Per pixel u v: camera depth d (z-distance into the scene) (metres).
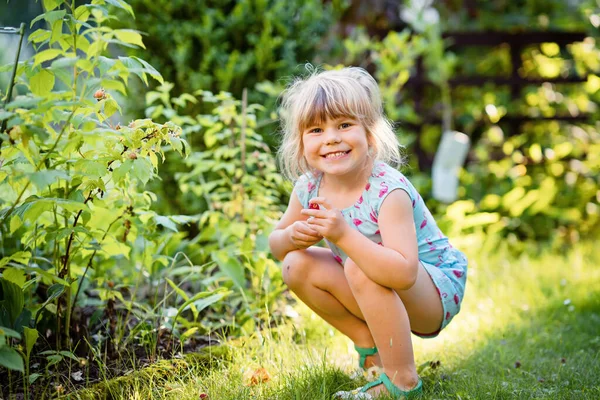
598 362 2.45
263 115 3.72
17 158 2.04
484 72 5.87
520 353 2.62
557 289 3.62
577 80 5.43
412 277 1.98
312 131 2.11
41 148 2.01
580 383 2.23
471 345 2.71
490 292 3.54
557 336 2.82
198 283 3.21
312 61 4.00
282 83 3.74
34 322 2.28
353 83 2.11
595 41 5.46
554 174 5.35
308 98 2.09
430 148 5.66
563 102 5.52
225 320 2.87
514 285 3.72
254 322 2.74
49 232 2.08
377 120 2.19
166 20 3.71
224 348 2.49
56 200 1.86
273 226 3.06
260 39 3.78
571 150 5.33
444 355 2.58
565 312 3.25
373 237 2.16
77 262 2.50
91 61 2.11
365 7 5.38
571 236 5.07
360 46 4.76
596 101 5.51
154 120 3.75
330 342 2.70
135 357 2.43
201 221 3.12
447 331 2.94
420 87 5.36
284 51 3.79
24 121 1.81
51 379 2.19
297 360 2.38
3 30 2.14
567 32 5.39
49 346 2.36
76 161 2.02
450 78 5.36
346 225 2.00
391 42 4.69
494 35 5.41
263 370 2.14
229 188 3.78
